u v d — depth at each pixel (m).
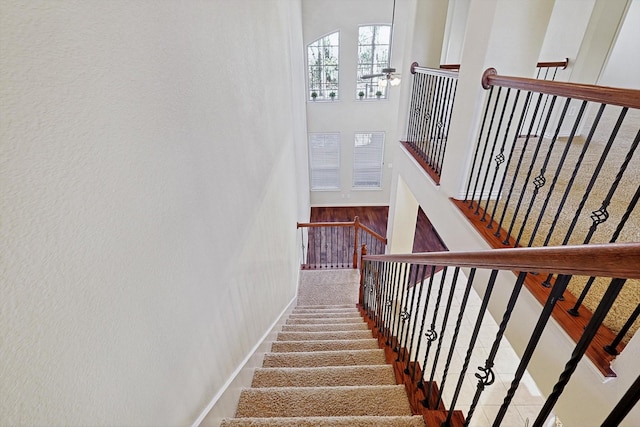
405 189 4.32
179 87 0.92
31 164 0.46
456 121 2.44
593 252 0.58
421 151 3.61
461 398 3.70
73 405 0.55
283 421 1.38
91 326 0.59
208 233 1.19
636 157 3.02
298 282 4.91
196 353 1.10
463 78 2.33
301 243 5.87
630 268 0.52
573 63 3.70
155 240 0.81
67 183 0.53
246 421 1.38
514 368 3.97
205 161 1.14
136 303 0.73
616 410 0.60
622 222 1.27
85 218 0.57
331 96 7.30
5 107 0.42
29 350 0.46
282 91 3.16
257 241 2.05
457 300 4.94
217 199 1.27
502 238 1.98
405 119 4.04
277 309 2.95
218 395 1.32
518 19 1.94
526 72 2.09
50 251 0.50
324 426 1.35
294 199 4.62
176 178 0.92
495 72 2.02
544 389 1.53
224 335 1.41
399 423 1.35
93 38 0.58
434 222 2.95
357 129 7.64
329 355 2.20
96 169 0.59
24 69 0.45
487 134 2.17
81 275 0.56
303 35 6.48
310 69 6.98
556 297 0.74
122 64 0.66
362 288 4.07
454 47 6.27
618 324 1.33
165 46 0.84
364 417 1.38
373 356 2.17
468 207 2.38
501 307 1.88
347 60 6.80
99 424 0.62
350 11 6.30
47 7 0.48
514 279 1.75
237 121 1.53
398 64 6.78
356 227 5.16
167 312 0.89
